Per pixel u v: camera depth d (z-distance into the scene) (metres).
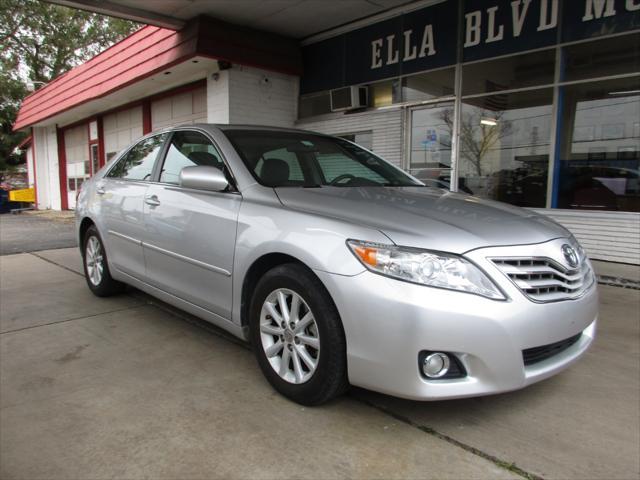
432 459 2.12
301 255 2.41
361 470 2.04
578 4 6.18
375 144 8.74
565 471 2.05
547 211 6.68
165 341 3.50
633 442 2.27
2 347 3.40
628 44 5.88
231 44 8.73
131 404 2.58
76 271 6.01
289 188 2.94
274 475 2.00
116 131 14.33
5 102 27.94
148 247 3.64
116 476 2.00
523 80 6.79
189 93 10.88
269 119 9.80
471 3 7.18
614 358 3.26
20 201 18.45
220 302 3.00
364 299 2.17
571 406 2.61
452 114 7.62
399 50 8.19
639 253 5.98
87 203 4.63
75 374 2.96
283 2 7.88
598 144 6.25
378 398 2.66
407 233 2.24
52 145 18.59
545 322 2.22
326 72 9.46
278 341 2.65
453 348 2.09
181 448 2.19
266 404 2.58
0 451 2.17
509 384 2.17
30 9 26.08
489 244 2.24
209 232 3.02
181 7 8.06
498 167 7.18
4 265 6.43
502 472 2.04
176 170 3.56
